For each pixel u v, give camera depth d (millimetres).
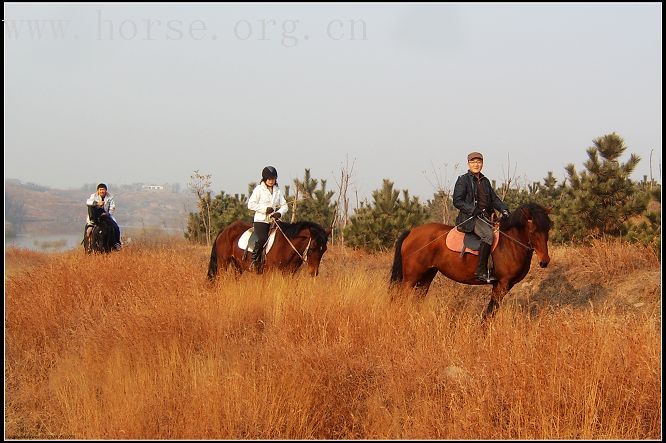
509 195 30016
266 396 7648
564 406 7246
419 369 8242
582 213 18312
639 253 14648
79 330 11039
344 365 8492
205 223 37062
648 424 7230
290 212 31812
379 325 10180
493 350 8359
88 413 7789
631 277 13695
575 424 7082
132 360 9367
